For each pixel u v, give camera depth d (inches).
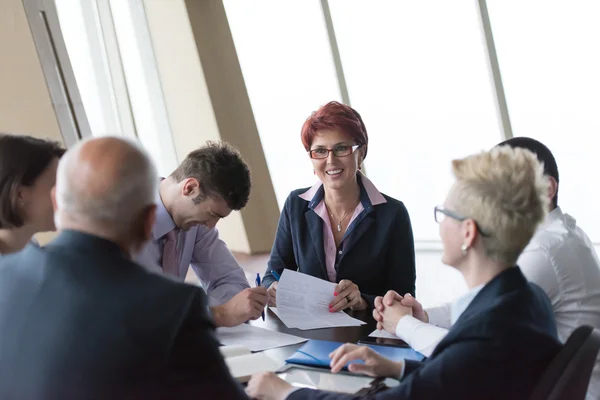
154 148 277.6
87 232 42.8
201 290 42.5
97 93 245.1
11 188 64.6
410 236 94.7
